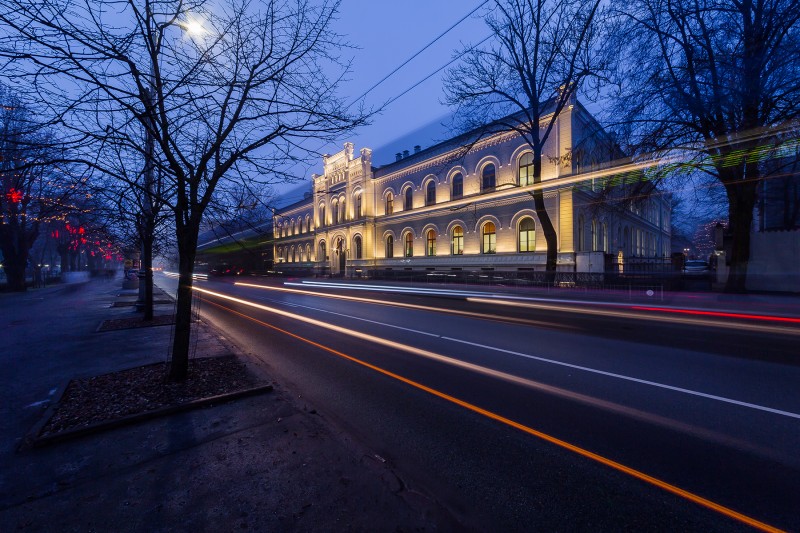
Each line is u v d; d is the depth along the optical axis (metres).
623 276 19.61
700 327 9.81
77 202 6.27
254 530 2.37
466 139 25.44
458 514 2.61
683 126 15.23
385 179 35.44
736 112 13.50
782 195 21.08
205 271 63.06
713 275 18.67
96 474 3.03
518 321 10.96
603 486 2.97
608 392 5.05
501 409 4.53
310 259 48.12
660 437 3.78
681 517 2.59
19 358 6.63
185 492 2.77
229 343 8.04
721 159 14.80
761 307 12.59
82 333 9.13
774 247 16.44
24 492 2.80
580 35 18.23
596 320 11.04
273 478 2.96
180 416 4.16
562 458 3.40
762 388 5.16
